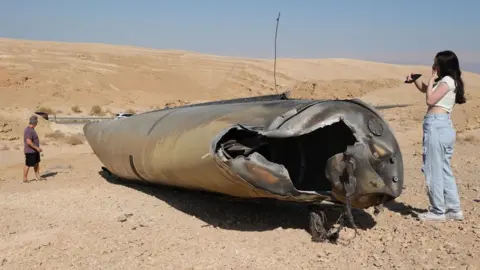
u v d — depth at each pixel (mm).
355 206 6598
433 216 6785
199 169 6832
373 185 6305
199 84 80062
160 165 7980
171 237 6738
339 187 6305
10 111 27062
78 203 9016
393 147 6492
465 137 19719
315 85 78875
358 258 5766
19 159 17859
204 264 5719
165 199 9133
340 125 7395
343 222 6828
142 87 72812
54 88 59000
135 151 9023
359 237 6500
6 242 6789
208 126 6934
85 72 70750
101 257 6027
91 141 11703
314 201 6492
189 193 9258
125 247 6359
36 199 9648
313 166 7852
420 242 6016
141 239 6664
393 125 27859
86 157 17625
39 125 26781
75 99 57094
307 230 6934
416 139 20844
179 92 73938
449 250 5660
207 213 7992
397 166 6484
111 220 7613
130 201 8984
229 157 6094
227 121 6781
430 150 6695
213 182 6816
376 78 93875
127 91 67625
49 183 11977
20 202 9414
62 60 77000
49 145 22562
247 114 6805
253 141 6250
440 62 6609
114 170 10695
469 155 14109
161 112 9461
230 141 6238
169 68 85438
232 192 6816
